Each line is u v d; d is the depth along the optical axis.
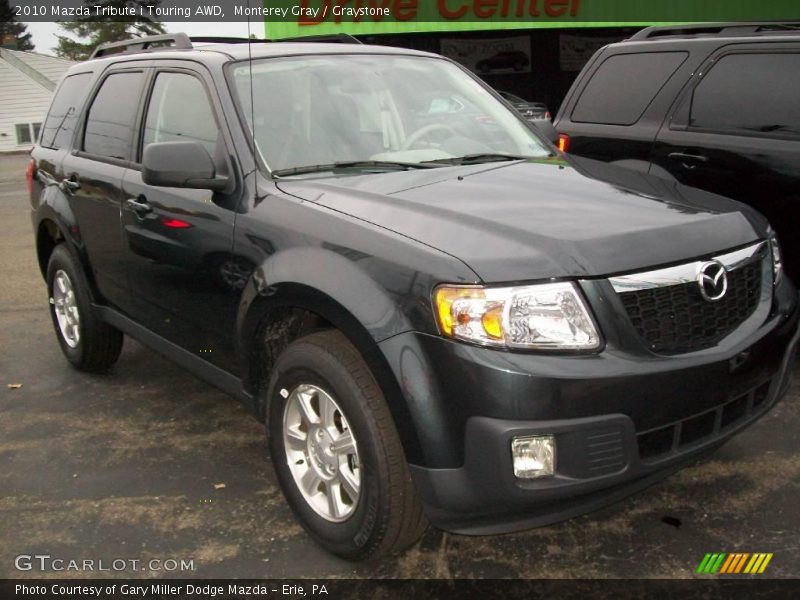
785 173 4.48
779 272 3.24
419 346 2.50
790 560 2.87
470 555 2.99
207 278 3.44
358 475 2.77
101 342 4.77
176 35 4.27
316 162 3.45
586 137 5.59
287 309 3.06
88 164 4.49
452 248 2.58
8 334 5.92
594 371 2.43
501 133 4.02
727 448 3.70
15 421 4.35
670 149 5.06
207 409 4.43
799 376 4.45
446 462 2.49
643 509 3.24
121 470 3.76
